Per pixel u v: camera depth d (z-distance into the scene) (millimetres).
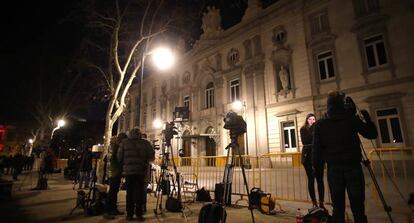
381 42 14352
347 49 15617
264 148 19234
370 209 5605
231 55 23578
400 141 13039
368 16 14734
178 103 29438
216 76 24312
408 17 13375
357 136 3320
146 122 35406
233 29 23453
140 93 12594
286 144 18281
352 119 3330
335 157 3248
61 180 15008
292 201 6953
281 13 19531
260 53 20594
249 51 21656
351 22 15594
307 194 7730
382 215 5105
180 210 6242
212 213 3996
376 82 14172
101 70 15414
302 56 17828
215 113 23828
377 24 14406
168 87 31781
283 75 18719
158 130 32188
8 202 7656
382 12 14312
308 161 5320
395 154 12453
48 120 27859
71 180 14883
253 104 20469
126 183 5547
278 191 8516
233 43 23375
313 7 17656
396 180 9883
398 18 13695
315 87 16984
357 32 15203
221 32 24922
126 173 5441
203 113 25469
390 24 13953
